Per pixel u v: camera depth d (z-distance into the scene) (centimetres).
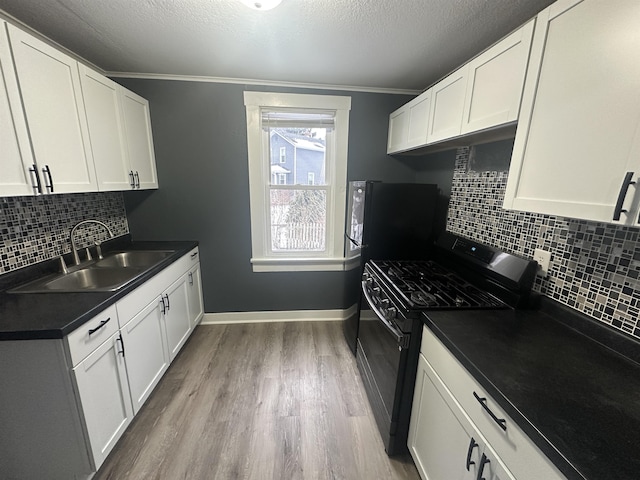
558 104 91
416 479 143
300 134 266
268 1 124
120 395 151
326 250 292
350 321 253
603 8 76
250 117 247
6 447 123
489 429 88
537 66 98
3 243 150
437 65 204
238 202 265
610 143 76
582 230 118
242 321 294
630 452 65
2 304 132
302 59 196
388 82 241
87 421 126
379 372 170
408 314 134
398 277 180
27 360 115
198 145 250
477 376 92
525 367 94
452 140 167
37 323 115
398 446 154
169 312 210
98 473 143
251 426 171
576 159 86
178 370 220
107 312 140
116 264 218
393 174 275
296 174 273
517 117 109
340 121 259
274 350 247
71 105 152
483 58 129
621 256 104
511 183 112
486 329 118
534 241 142
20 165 125
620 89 73
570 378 90
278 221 280
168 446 158
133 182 214
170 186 255
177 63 207
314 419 178
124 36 166
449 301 145
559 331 118
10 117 120
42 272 170
